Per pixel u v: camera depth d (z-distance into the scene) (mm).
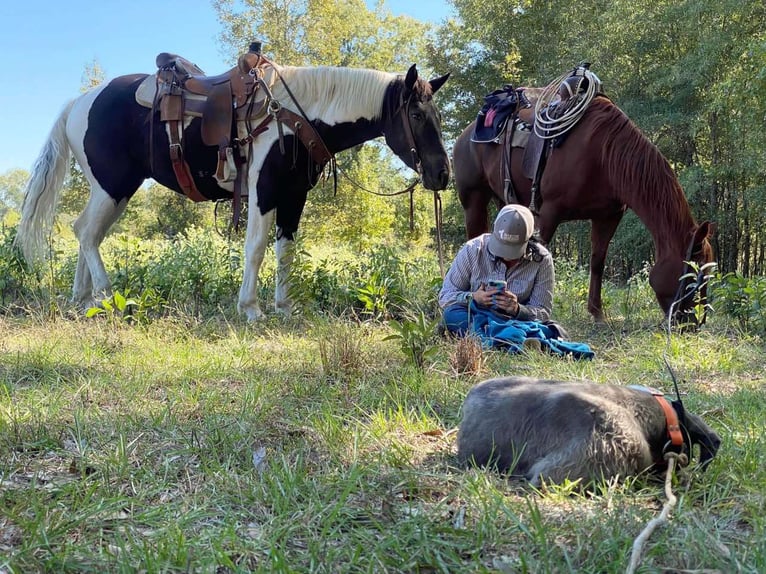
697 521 2092
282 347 5152
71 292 7461
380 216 25703
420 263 9133
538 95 7281
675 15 18359
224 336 5508
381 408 3471
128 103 6652
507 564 1870
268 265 9414
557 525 2104
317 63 27469
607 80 20578
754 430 2996
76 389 3752
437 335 5301
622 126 6254
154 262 8164
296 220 6863
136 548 1930
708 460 2539
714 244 19703
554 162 6551
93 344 4887
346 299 7156
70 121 6797
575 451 2336
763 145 15906
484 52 25391
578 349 4902
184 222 26234
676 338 5258
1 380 3855
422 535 1988
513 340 4867
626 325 6691
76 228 6809
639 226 18422
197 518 2199
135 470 2615
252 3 27125
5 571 1809
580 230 21500
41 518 2074
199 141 6457
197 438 2895
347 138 6625
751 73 14938
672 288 5918
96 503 2256
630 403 2496
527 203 7078
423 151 6551
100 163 6688
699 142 20328
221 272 8031
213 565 1860
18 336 5188
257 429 3088
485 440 2594
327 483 2447
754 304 6234
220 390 3822
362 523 2166
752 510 2197
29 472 2594
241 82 6348
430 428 3150
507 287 5262
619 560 1844
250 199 6414
